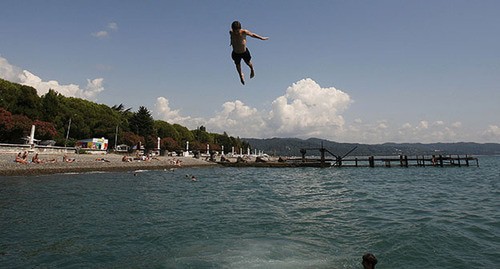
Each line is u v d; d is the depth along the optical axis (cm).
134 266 760
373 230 1098
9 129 4953
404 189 2455
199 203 1747
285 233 1066
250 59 611
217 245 926
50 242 957
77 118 7294
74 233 1061
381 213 1420
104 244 939
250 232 1079
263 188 2600
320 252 860
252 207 1611
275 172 5006
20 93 5916
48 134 5650
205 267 746
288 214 1412
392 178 3653
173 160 5962
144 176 3709
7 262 788
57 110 6681
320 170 5556
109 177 3338
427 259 800
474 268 732
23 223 1188
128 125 9125
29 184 2433
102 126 7969
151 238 1003
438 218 1284
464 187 2592
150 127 9419
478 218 1274
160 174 4112
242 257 816
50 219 1260
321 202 1783
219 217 1342
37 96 6238
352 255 835
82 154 5191
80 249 892
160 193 2178
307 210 1516
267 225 1188
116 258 818
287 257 819
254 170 5634
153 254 848
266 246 913
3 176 2925
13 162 3281
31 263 784
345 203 1736
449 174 4322
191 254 845
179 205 1667
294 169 5906
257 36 600
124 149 8081
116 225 1179
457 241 949
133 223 1215
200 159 7138
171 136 10531
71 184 2514
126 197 1922
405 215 1364
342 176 4047
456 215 1348
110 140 8081
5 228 1112
